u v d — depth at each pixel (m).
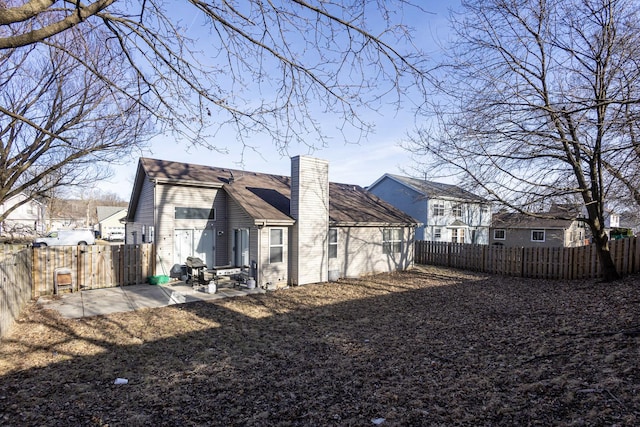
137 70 4.43
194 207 14.41
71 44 4.78
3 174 10.24
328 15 3.95
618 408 3.47
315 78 4.57
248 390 4.80
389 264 17.52
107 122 10.23
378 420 3.81
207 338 7.31
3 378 5.24
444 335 7.14
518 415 3.65
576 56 8.14
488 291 12.33
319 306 10.33
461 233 28.00
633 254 12.88
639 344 5.11
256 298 11.34
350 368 5.52
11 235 17.33
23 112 10.07
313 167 14.03
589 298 9.61
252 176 17.27
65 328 7.87
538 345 5.91
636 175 7.89
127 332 7.68
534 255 15.44
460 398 4.21
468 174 9.84
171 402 4.47
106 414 4.17
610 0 7.29
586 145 8.41
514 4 8.23
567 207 10.80
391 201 27.53
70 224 58.31
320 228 14.28
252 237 13.26
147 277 13.34
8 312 7.43
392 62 4.43
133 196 16.34
